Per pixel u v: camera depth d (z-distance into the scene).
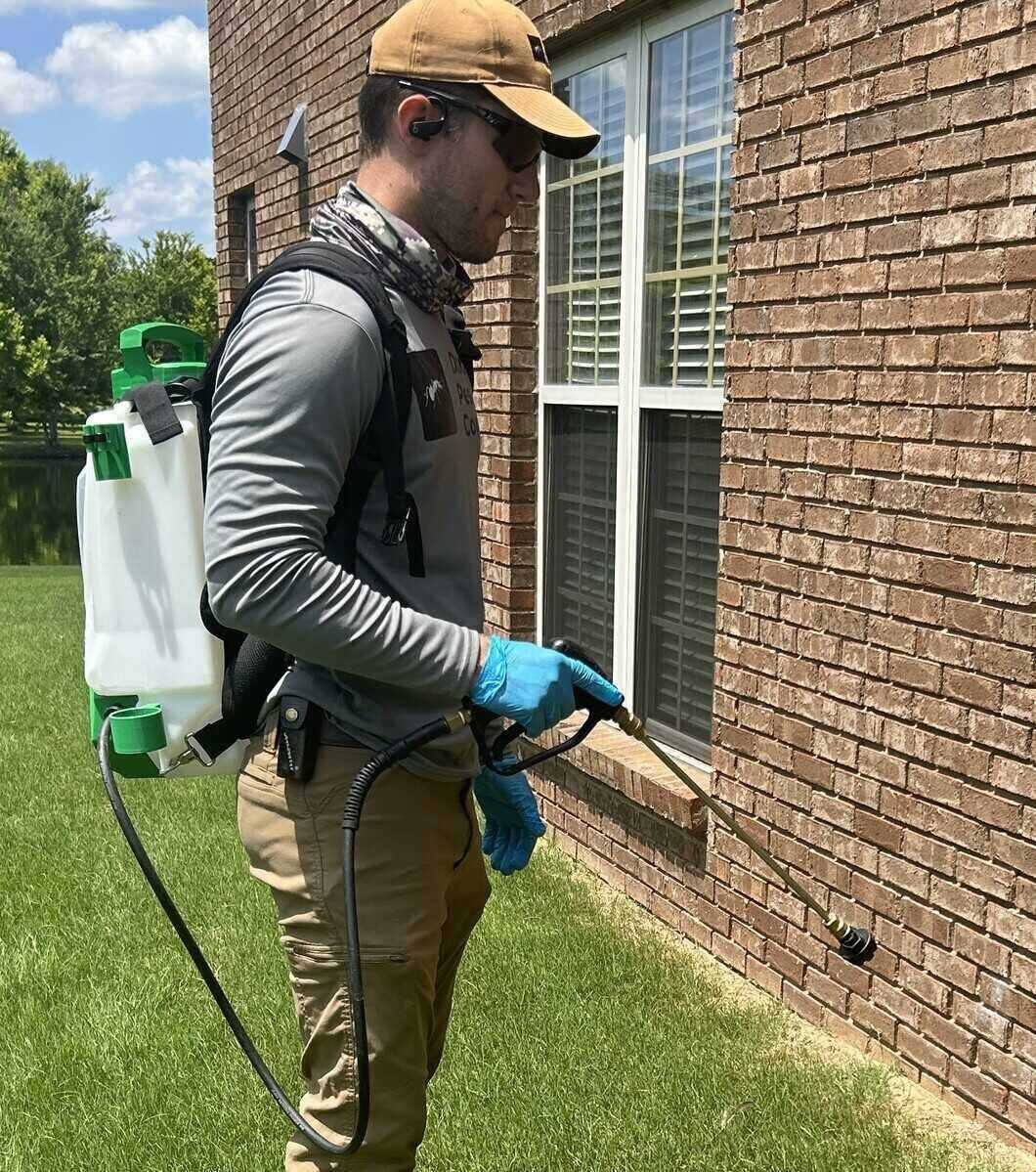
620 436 4.24
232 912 4.04
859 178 2.89
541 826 2.26
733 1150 2.68
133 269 63.84
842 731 3.12
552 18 4.23
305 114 6.51
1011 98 2.48
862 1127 2.78
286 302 1.61
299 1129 1.86
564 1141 2.72
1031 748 2.59
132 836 1.92
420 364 1.73
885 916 3.04
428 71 1.71
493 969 3.55
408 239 1.73
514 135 1.76
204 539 1.61
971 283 2.62
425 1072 1.88
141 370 2.05
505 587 4.90
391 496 1.71
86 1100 2.94
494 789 2.19
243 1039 1.99
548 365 4.70
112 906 4.09
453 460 1.81
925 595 2.83
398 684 1.66
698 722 4.00
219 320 9.03
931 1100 2.93
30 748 6.05
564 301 4.57
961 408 2.68
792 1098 2.89
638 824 4.12
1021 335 2.52
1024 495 2.55
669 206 3.91
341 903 1.78
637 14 3.93
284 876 1.83
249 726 1.84
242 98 7.80
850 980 3.18
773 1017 3.34
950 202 2.65
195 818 5.01
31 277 57.16
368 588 1.63
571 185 4.47
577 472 4.60
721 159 3.62
